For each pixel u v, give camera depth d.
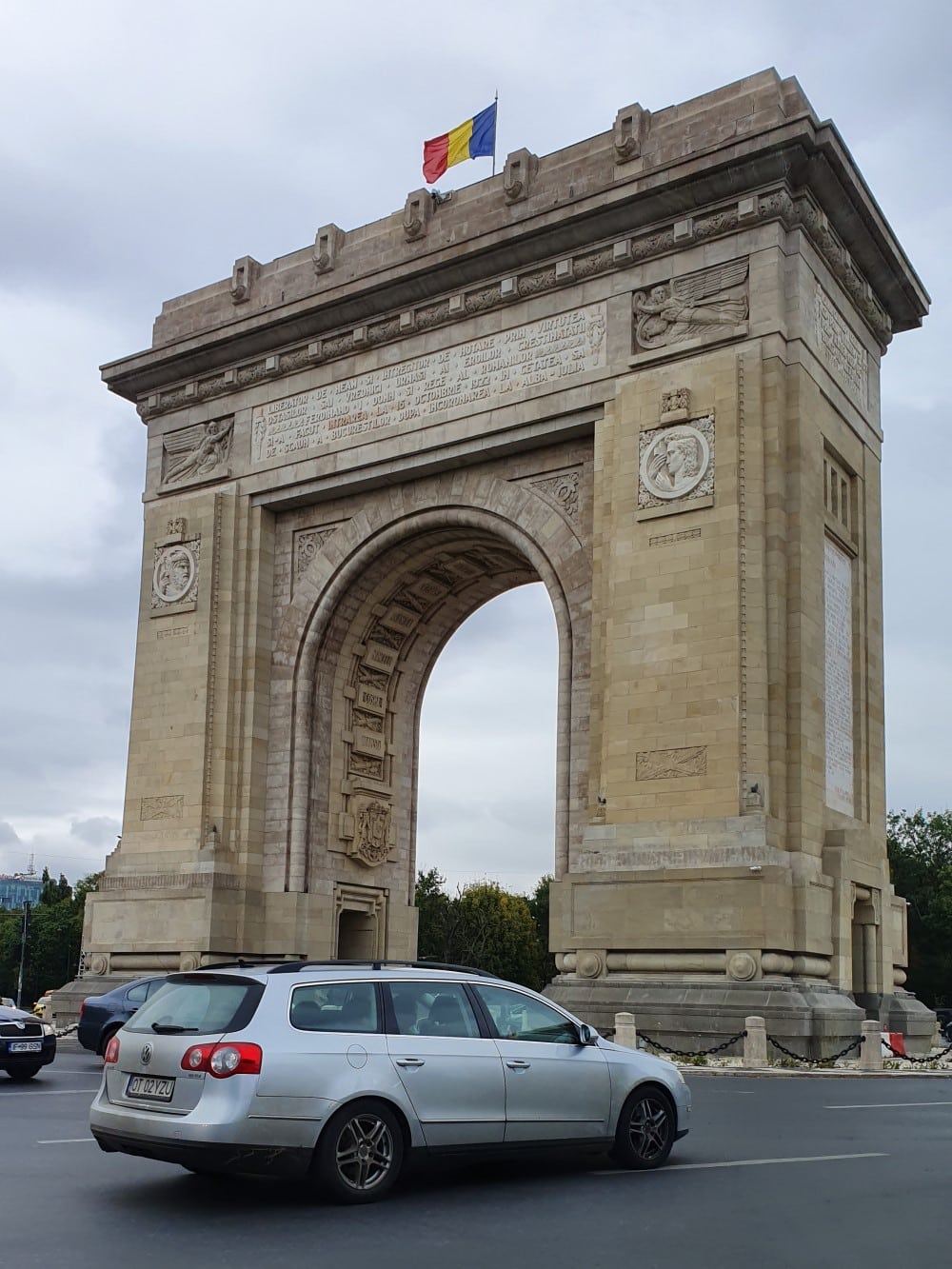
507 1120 14.94
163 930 48.53
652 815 38.81
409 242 49.06
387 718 54.69
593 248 44.00
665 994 36.62
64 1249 11.61
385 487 49.59
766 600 38.88
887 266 46.25
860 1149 17.81
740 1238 12.26
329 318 50.16
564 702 43.12
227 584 51.50
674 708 39.19
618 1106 15.91
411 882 54.88
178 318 55.97
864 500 45.75
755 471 39.41
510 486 46.16
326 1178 13.59
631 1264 11.23
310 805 50.00
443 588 53.69
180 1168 15.90
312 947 48.91
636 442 41.78
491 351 46.28
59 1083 27.95
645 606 40.44
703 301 41.56
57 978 139.62
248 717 50.38
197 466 53.81
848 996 38.25
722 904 36.62
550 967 131.88
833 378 43.34
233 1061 13.36
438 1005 15.13
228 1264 11.09
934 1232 12.54
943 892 93.25
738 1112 22.44
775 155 39.78
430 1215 13.27
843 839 39.47
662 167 41.59
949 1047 41.41
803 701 38.59
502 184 47.09
